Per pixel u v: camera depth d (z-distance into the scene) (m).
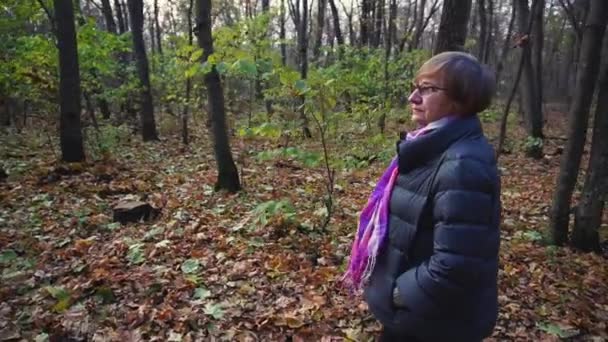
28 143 9.89
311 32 21.53
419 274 1.41
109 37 9.21
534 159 10.05
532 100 10.84
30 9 8.04
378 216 1.60
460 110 1.46
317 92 3.99
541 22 11.22
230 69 3.75
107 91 10.83
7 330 2.97
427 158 1.45
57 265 3.97
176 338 2.95
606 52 4.34
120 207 5.07
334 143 5.05
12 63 7.70
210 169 8.21
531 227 5.41
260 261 4.02
